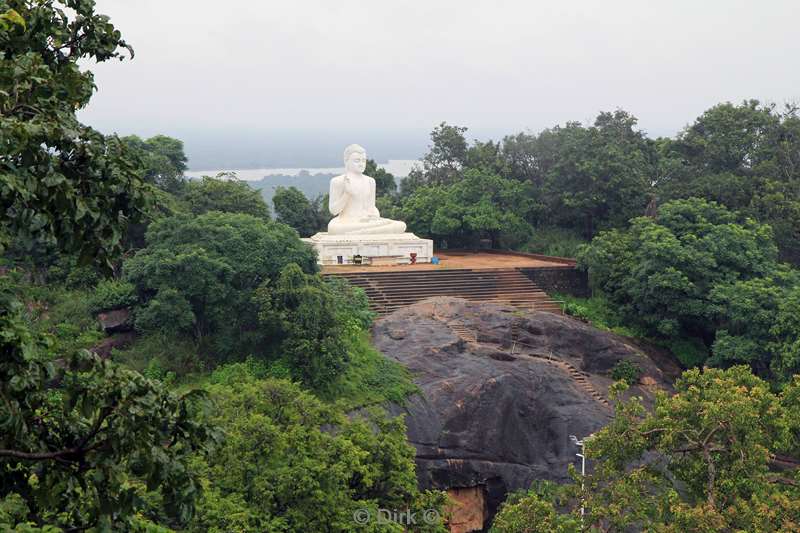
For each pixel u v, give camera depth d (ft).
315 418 94.99
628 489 87.66
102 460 40.91
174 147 209.15
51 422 44.29
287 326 130.82
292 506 83.66
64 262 158.30
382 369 139.03
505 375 139.13
